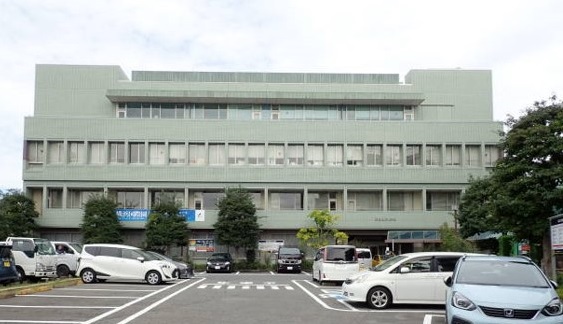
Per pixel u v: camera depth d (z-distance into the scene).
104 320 13.87
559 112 27.06
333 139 53.22
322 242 48.00
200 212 51.62
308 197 53.81
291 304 18.03
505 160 28.17
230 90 55.88
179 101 54.91
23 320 13.77
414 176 52.81
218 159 52.94
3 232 45.06
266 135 52.97
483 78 57.66
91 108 55.66
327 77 58.25
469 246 40.50
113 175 51.62
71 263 29.66
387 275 17.11
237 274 41.41
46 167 51.34
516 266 12.05
